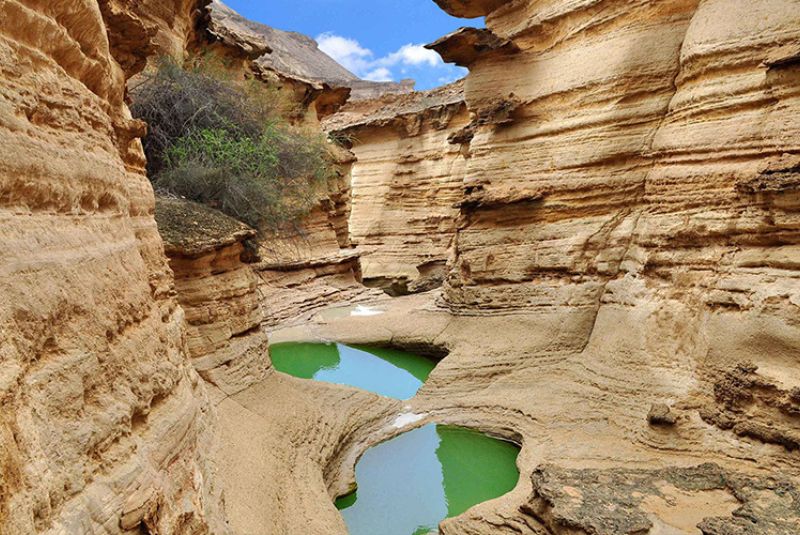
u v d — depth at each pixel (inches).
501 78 676.7
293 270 908.6
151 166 608.4
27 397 117.8
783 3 419.5
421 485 422.0
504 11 698.2
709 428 378.3
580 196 590.6
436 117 1378.0
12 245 125.9
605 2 578.6
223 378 409.4
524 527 319.9
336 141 1275.8
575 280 580.7
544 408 476.7
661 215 495.2
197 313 413.4
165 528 156.5
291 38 2728.8
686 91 485.1
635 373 460.8
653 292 486.6
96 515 131.8
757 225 395.9
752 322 377.7
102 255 175.8
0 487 98.6
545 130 624.4
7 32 139.6
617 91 562.6
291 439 392.2
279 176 780.6
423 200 1419.8
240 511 254.5
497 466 445.4
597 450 399.2
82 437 136.9
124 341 180.1
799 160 372.5
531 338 579.5
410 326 722.2
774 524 269.0
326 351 721.6
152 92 606.2
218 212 481.1
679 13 538.9
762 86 419.8
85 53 194.4
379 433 489.4
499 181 660.1
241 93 765.3
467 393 542.6
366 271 1422.2
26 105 142.3
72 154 165.6
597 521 281.6
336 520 319.6
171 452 192.5
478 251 665.6
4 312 115.3
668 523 280.4
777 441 341.7
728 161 436.1
